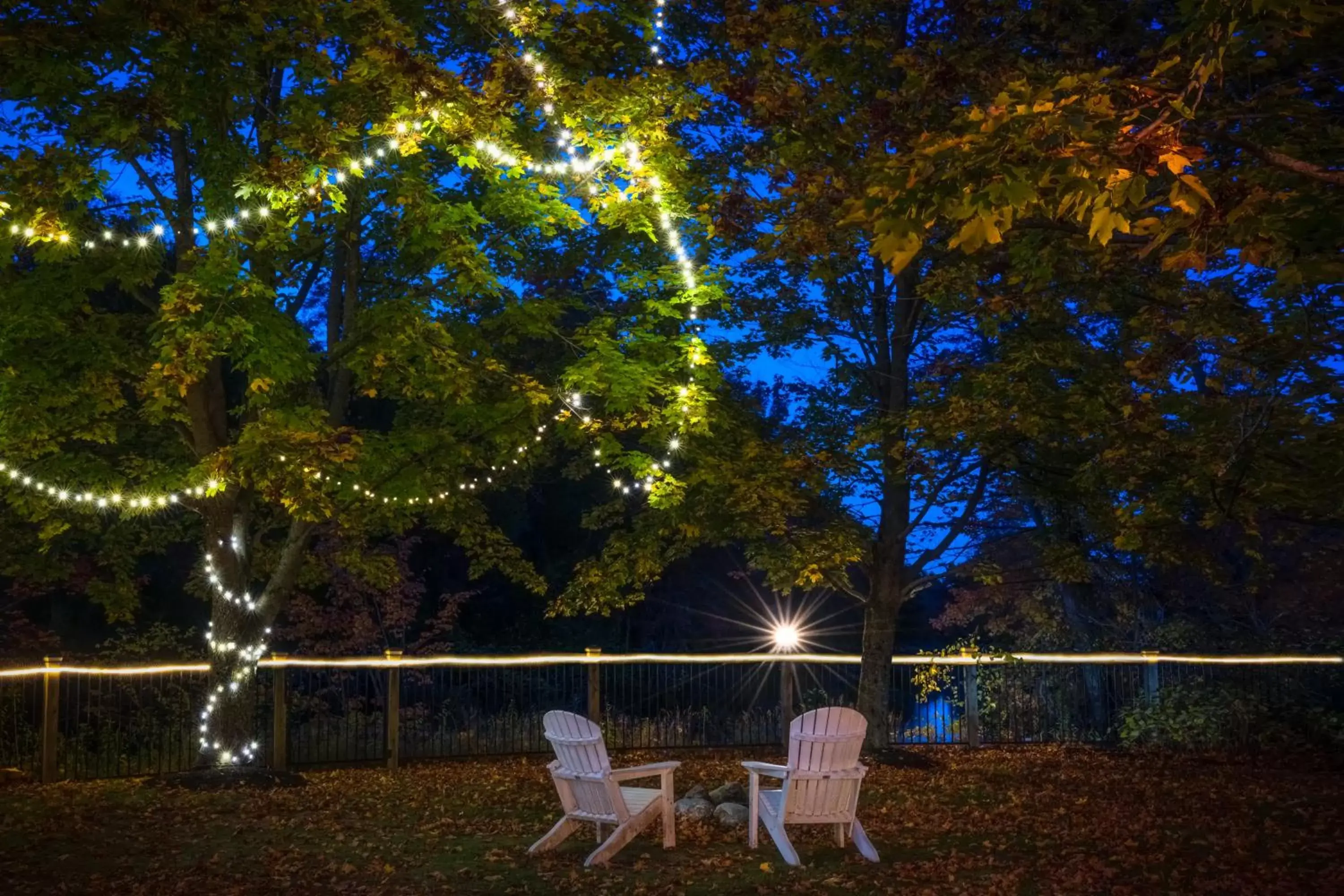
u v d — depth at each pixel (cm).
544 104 1056
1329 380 877
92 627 2158
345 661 1357
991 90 786
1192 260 471
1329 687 1700
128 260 1156
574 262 1446
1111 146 400
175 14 943
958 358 1543
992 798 1148
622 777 855
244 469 1128
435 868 827
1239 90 789
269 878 796
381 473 1294
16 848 887
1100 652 1938
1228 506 960
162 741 1515
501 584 2614
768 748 1536
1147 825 995
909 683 2084
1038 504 1748
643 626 2723
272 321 1107
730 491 1382
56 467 1232
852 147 844
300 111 1108
